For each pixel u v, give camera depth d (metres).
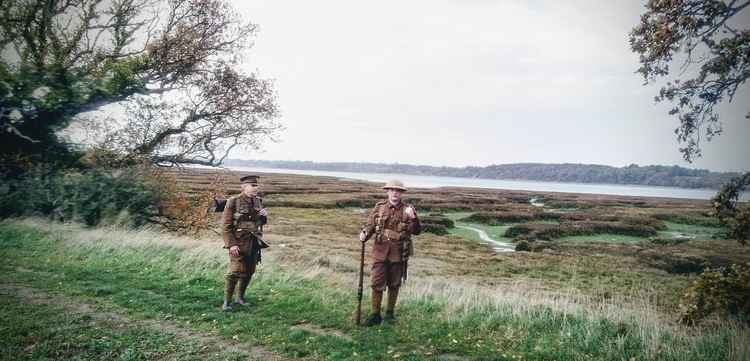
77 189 15.97
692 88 6.76
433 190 96.44
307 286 8.88
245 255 6.95
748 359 5.01
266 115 20.95
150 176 18.03
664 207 67.56
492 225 39.66
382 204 6.73
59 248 10.58
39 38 17.47
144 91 18.70
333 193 65.94
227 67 20.20
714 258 24.14
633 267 21.78
